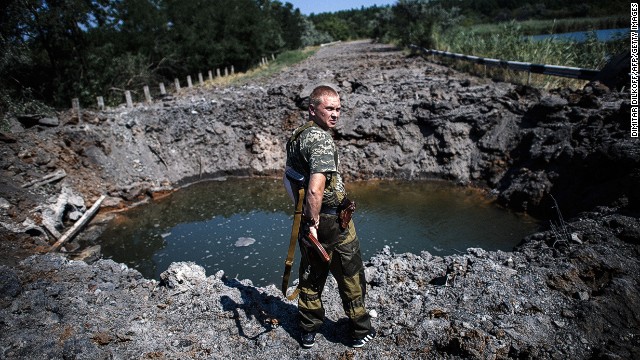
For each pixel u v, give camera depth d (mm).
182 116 11109
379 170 9555
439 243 6141
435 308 3230
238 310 3416
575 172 6652
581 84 9586
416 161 9430
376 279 3812
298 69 19344
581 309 3162
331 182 2416
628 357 2736
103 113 11148
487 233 6371
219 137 10977
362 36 66875
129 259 6598
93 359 2666
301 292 2777
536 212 6938
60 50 14250
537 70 9844
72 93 14273
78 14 13688
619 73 7945
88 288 3650
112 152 9820
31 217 7102
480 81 11180
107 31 18188
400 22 23625
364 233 6664
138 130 10586
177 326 3262
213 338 3107
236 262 6105
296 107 10898
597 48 10484
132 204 9141
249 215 8047
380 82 11625
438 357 2816
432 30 19281
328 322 3260
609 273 3609
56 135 9172
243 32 24938
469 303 3291
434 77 12164
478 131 8961
